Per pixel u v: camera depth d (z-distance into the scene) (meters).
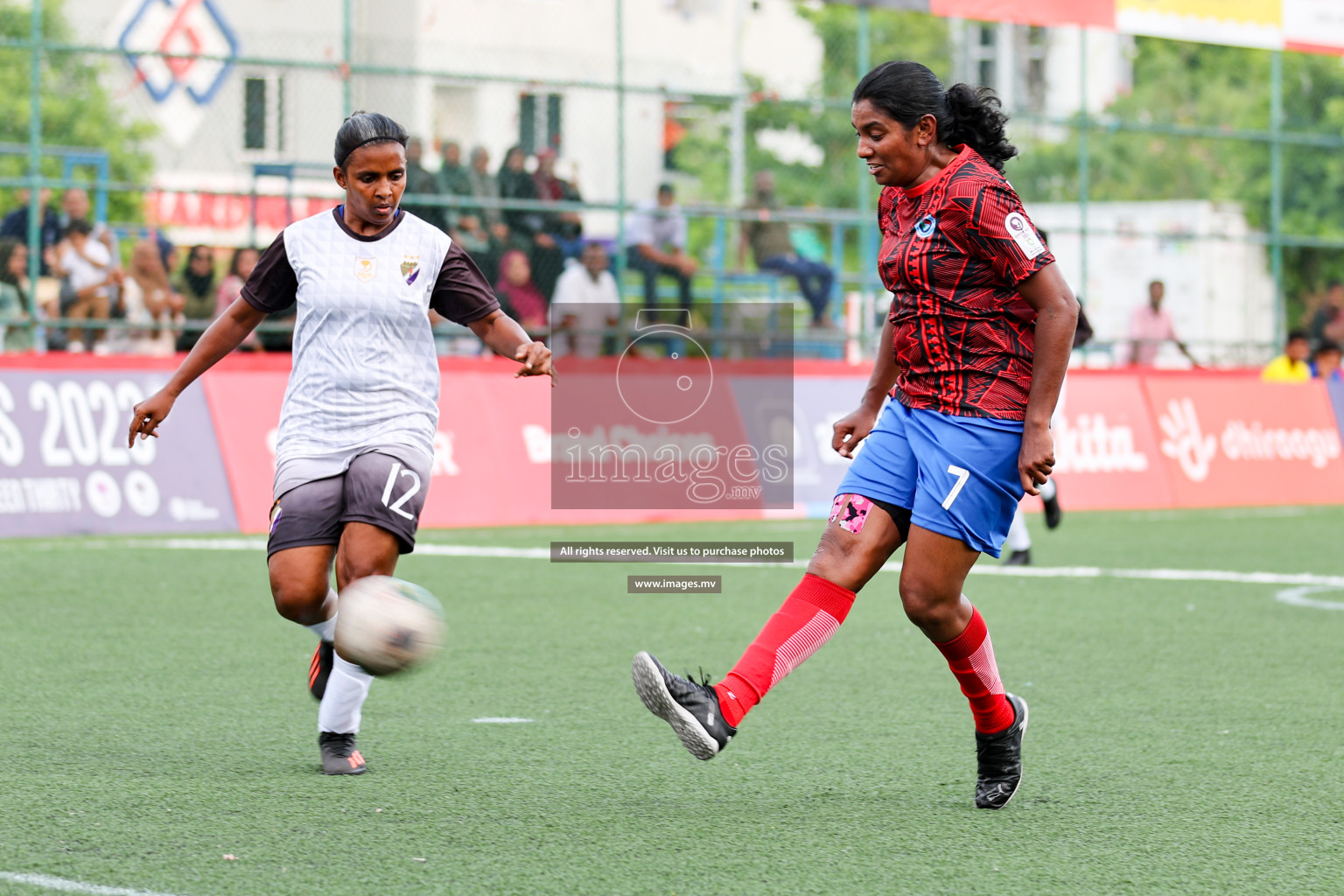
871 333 59.59
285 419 17.52
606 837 14.88
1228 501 58.91
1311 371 64.00
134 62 54.47
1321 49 59.44
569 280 54.34
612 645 26.98
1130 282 81.62
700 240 90.38
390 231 17.44
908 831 15.24
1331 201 102.50
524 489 48.62
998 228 14.88
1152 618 30.72
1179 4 56.62
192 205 56.50
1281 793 17.00
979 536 15.43
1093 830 15.34
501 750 18.80
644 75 64.94
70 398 43.66
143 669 23.97
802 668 24.88
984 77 113.56
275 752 18.56
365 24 76.38
